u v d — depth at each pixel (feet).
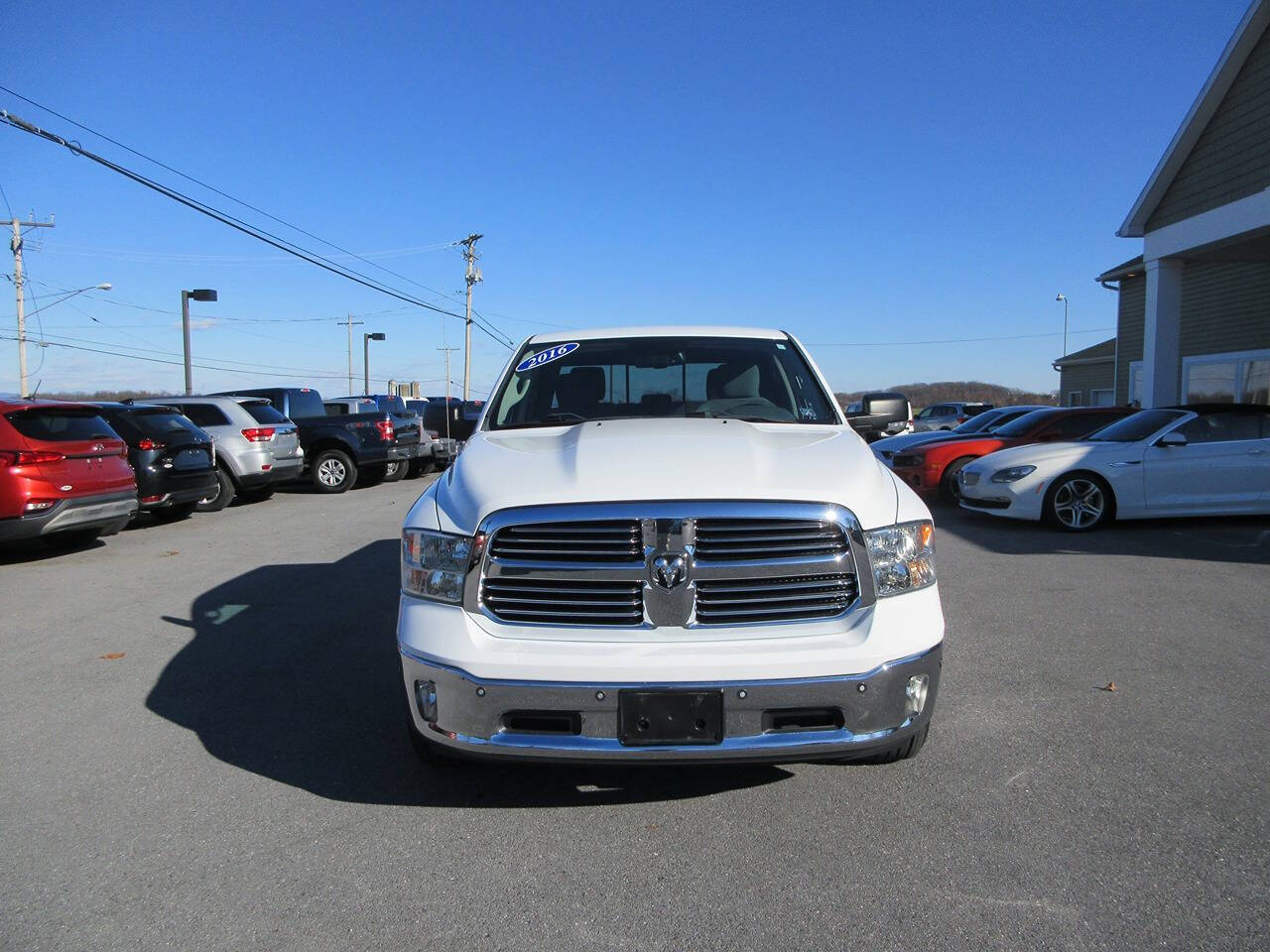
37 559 29.43
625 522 9.93
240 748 13.16
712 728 9.49
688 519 9.87
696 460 10.70
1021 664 16.17
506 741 9.73
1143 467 30.25
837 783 11.50
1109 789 11.11
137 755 12.94
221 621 20.74
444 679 9.89
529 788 11.62
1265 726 13.05
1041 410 45.65
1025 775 11.57
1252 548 26.84
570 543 9.95
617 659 9.45
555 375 15.43
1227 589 21.57
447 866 9.71
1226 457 30.12
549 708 9.59
